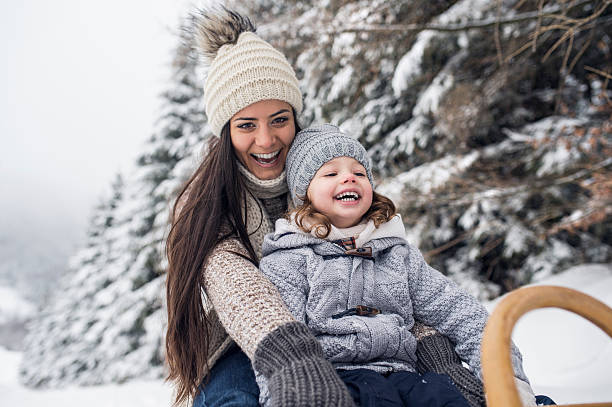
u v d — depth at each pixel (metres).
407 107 6.04
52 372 14.25
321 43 4.64
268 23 4.91
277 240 1.39
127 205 12.05
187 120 11.55
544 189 4.70
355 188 1.36
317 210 1.40
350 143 1.44
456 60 5.28
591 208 4.16
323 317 1.25
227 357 1.45
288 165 1.53
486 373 0.69
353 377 1.11
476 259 5.84
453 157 5.10
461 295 1.32
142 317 11.03
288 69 1.61
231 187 1.48
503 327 0.72
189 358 1.33
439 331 1.32
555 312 3.76
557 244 5.31
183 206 1.50
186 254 1.33
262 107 1.52
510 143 5.23
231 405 1.19
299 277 1.30
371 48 4.70
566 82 5.39
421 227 5.46
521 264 5.57
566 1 4.02
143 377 10.64
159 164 11.56
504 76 4.74
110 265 14.03
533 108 5.67
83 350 13.76
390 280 1.33
